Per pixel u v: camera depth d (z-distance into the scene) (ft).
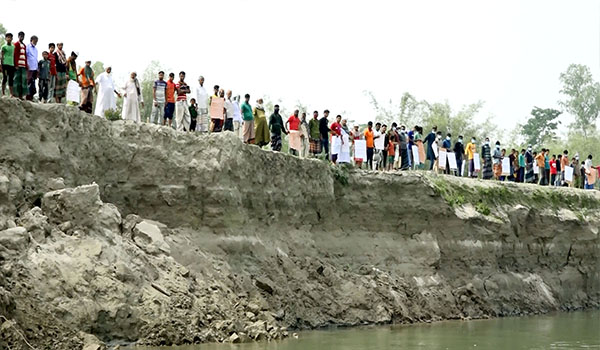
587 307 140.15
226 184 96.07
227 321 82.17
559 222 140.46
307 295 98.48
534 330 103.76
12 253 72.08
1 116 82.48
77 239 77.92
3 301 67.51
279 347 78.54
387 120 258.16
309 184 108.99
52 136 85.71
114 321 74.13
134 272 78.69
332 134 119.44
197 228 94.22
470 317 115.75
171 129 95.55
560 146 294.87
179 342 76.54
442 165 139.95
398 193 118.73
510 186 138.92
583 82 336.08
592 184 173.27
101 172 90.48
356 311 101.19
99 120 91.09
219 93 108.27
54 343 69.10
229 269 92.63
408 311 107.86
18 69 90.33
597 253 146.41
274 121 114.11
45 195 80.53
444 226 121.08
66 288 72.95
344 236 112.57
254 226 100.53
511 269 132.26
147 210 92.68
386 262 113.70
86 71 98.37
